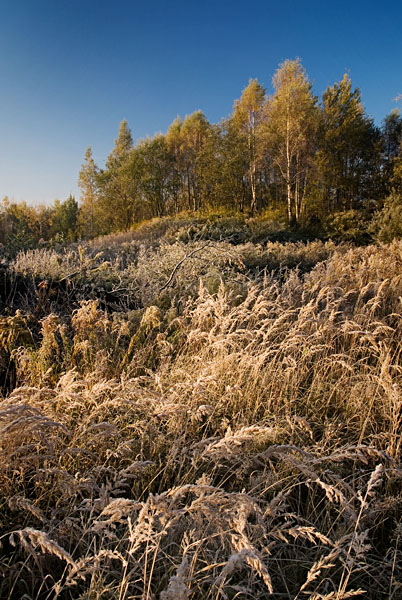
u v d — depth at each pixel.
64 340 3.31
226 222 20.00
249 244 11.01
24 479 2.01
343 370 3.38
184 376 3.08
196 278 6.42
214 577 1.46
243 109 32.47
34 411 1.77
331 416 2.94
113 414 2.56
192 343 3.71
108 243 19.91
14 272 5.73
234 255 7.15
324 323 3.96
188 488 1.40
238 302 5.35
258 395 2.97
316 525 1.92
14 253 10.41
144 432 2.26
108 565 1.53
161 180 41.56
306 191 28.80
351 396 2.95
